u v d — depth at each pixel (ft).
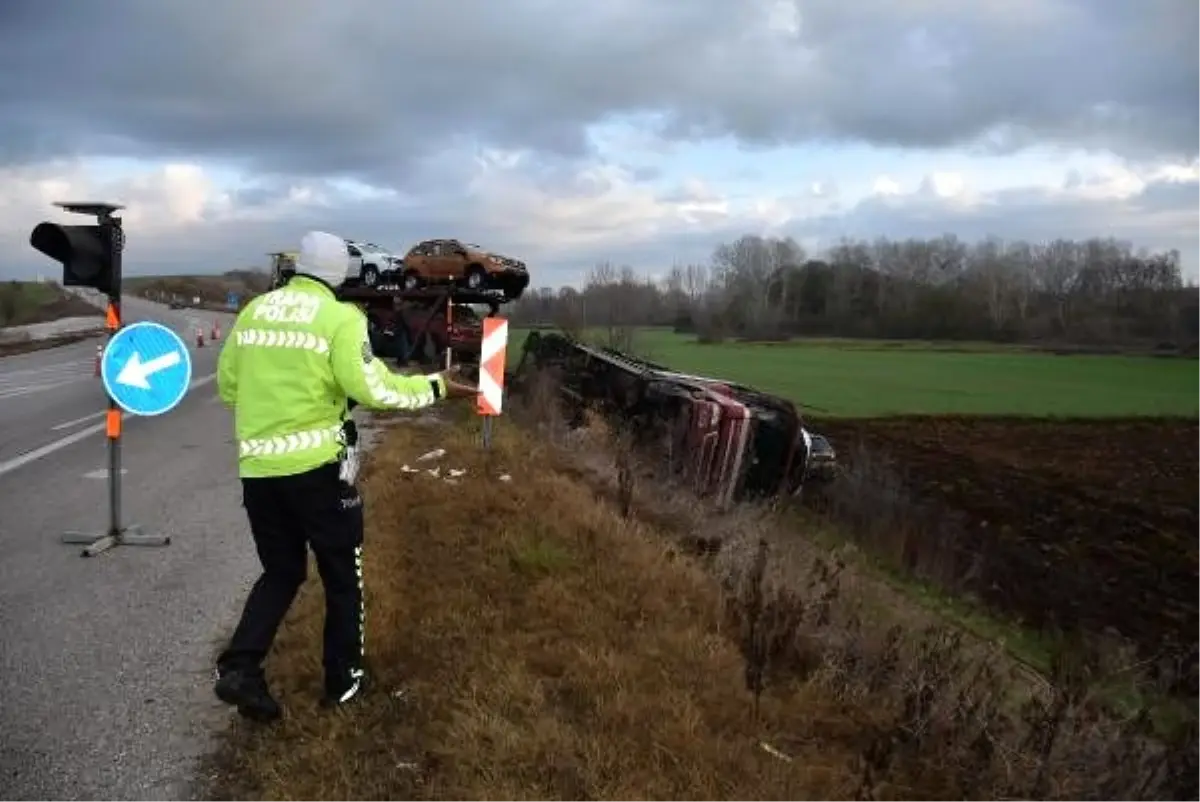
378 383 13.20
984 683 17.90
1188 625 40.60
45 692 15.30
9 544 24.11
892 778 13.66
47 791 12.38
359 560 14.10
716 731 14.24
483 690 14.57
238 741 13.64
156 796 12.32
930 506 54.39
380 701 14.48
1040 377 165.17
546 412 48.03
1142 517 62.95
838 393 131.85
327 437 13.35
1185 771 14.73
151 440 42.83
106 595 20.12
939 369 176.35
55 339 149.89
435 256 87.97
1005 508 63.98
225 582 21.16
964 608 37.14
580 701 14.64
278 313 13.32
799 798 12.48
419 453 36.06
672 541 27.76
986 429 104.58
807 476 50.67
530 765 12.60
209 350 121.29
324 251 13.46
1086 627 36.68
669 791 12.20
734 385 53.31
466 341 76.28
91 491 31.12
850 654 17.72
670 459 39.86
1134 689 23.80
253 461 13.25
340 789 12.12
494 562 21.12
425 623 17.44
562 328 100.83
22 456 38.14
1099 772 14.34
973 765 13.97
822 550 36.04
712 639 17.53
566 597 19.02
